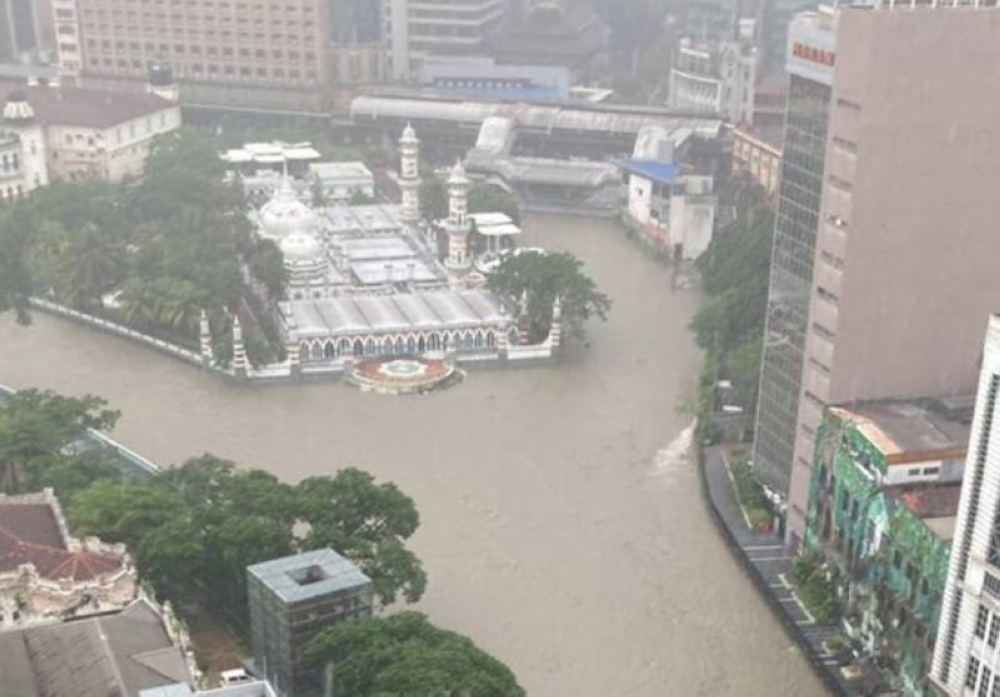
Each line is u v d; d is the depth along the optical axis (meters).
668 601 163.25
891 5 164.62
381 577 144.88
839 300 158.62
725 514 182.12
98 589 138.00
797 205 167.12
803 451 168.62
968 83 153.75
